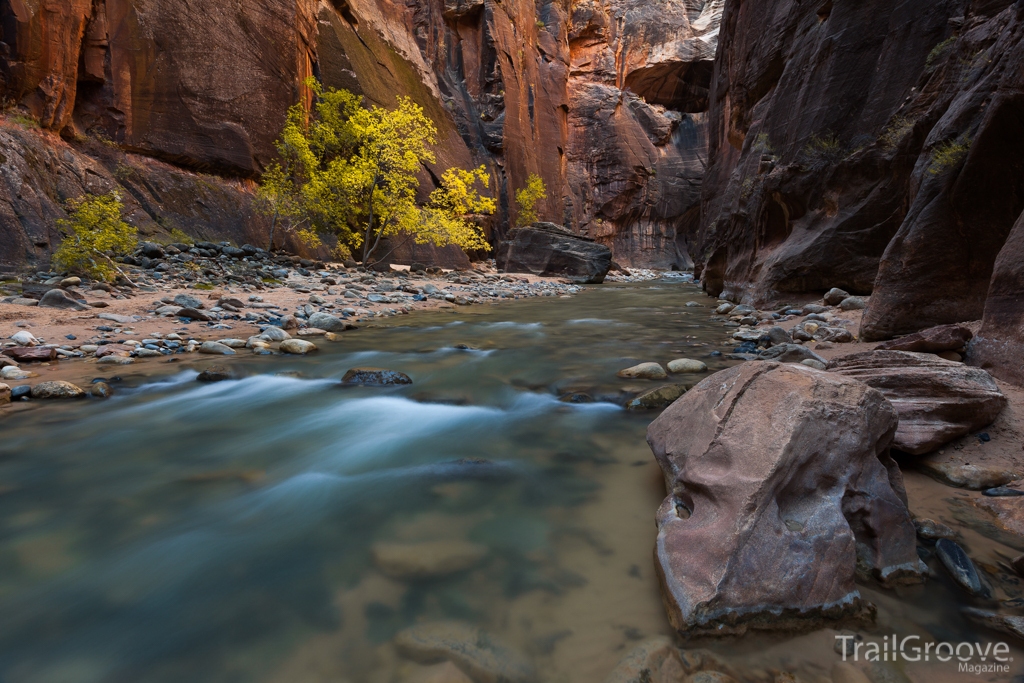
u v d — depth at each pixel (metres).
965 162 4.38
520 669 1.43
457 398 4.08
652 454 2.96
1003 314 3.45
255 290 9.77
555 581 1.83
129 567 1.92
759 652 1.50
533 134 34.12
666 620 1.63
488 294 14.00
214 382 4.48
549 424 3.50
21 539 2.09
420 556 1.97
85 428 3.37
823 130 8.99
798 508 1.83
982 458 2.57
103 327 5.95
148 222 11.84
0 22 9.82
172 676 1.44
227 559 1.97
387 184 16.77
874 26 8.47
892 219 7.70
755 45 12.74
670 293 15.90
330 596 1.76
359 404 3.96
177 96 13.32
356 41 20.14
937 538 2.00
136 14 12.57
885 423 2.08
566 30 40.78
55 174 10.11
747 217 11.05
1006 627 1.54
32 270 8.12
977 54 5.70
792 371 2.24
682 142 45.72
